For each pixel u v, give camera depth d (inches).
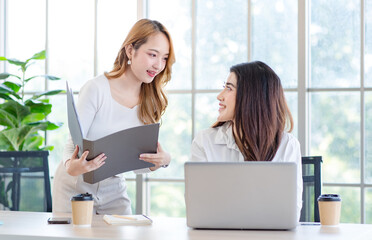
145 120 128.2
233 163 89.4
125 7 239.5
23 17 250.8
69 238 82.7
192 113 230.2
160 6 234.7
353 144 215.6
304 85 216.1
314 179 126.9
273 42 222.4
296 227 93.4
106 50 241.6
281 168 88.2
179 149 232.2
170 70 129.8
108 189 126.9
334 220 95.0
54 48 247.4
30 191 151.9
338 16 217.0
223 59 227.8
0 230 90.3
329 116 218.1
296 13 219.8
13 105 215.6
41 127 220.5
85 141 100.2
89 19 243.4
